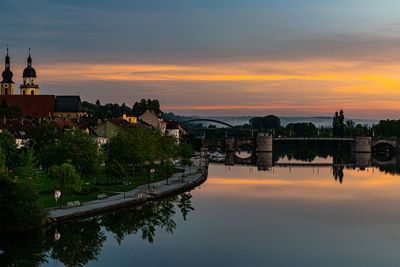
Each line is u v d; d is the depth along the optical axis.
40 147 142.50
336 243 86.19
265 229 94.81
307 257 78.19
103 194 110.75
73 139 120.44
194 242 84.56
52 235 85.75
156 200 116.38
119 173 124.19
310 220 103.31
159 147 173.50
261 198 129.38
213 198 127.25
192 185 143.38
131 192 119.06
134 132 178.50
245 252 79.62
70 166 97.19
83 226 92.81
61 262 73.75
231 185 154.50
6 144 129.12
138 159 148.25
